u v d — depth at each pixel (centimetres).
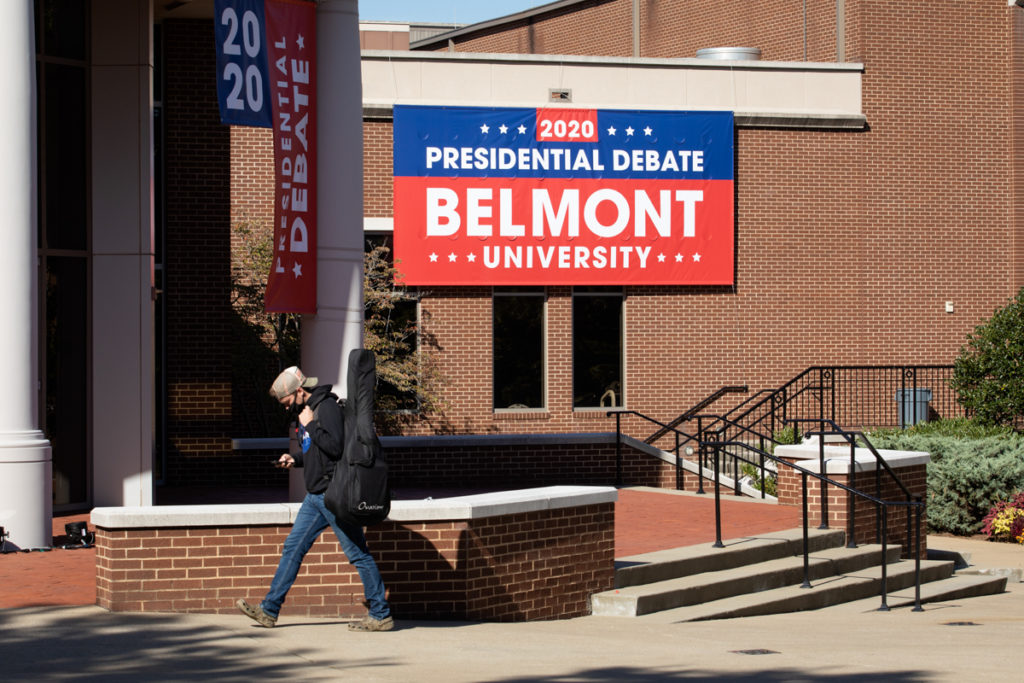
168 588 931
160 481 1912
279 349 2183
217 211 1956
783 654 927
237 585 944
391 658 819
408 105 2406
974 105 2686
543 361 2500
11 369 1185
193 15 1930
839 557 1370
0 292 1181
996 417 2355
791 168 2592
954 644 1031
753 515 1557
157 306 1934
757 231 2577
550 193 2466
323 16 1468
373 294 2339
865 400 2606
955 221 2672
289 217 1430
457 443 1894
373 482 869
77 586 1012
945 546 1875
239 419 2200
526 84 2492
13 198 1181
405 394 2434
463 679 753
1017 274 2697
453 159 2423
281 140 1412
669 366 2536
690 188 2528
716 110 2538
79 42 1467
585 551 1108
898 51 2655
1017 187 2698
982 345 2380
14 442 1183
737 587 1222
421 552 982
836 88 2623
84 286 1471
